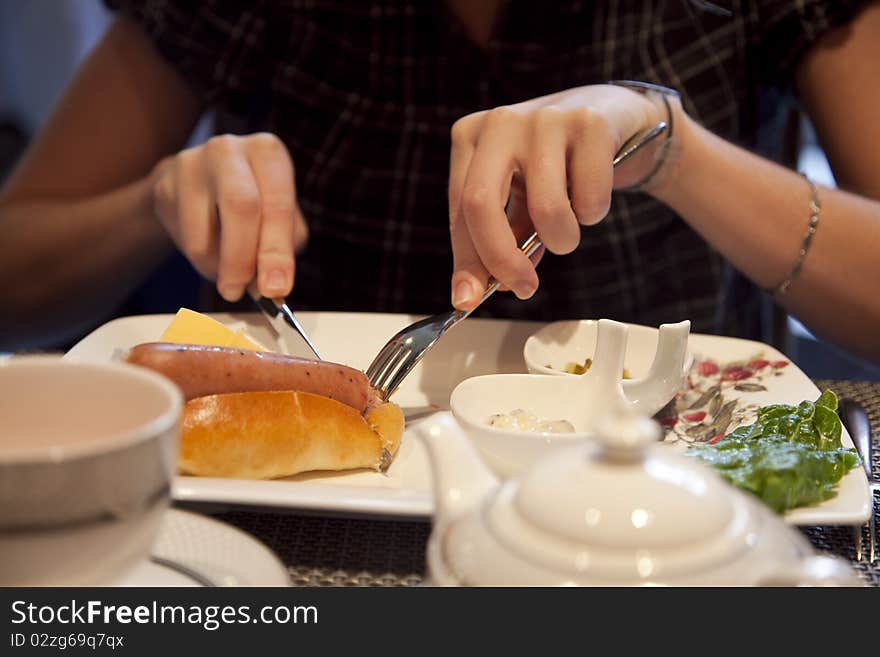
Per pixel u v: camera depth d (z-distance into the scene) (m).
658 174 1.21
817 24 1.46
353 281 1.54
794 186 1.30
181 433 0.73
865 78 1.46
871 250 1.28
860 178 1.44
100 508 0.42
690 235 1.53
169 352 0.74
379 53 1.51
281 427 0.76
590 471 0.42
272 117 1.60
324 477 0.79
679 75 1.50
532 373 0.95
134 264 1.68
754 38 1.51
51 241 1.67
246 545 0.57
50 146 1.76
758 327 1.68
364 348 1.05
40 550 0.42
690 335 1.08
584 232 1.50
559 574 0.39
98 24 2.84
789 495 0.62
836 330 1.33
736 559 0.40
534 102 1.06
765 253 1.28
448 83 1.48
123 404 0.46
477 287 0.91
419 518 0.63
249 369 0.76
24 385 0.46
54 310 1.75
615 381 0.87
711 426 0.90
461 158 1.02
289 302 1.58
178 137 1.78
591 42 1.48
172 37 1.62
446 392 1.00
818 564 0.40
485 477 0.47
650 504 0.40
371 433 0.80
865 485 0.67
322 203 1.54
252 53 1.60
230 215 1.04
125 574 0.46
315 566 0.62
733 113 1.52
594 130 0.93
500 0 1.48
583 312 1.51
